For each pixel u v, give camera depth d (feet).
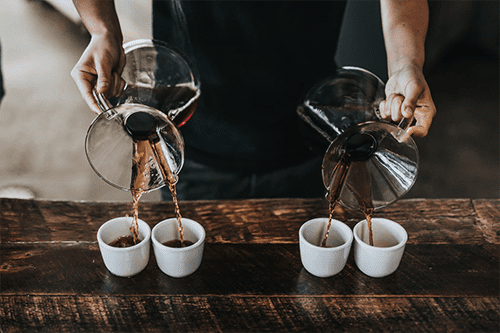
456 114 7.81
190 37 3.31
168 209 3.05
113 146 2.31
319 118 2.71
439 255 2.68
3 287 2.43
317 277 2.54
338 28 3.47
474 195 6.21
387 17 3.25
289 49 3.32
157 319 2.27
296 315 2.30
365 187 2.41
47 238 2.77
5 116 7.66
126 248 2.37
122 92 2.73
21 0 11.06
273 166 3.82
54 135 7.30
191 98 2.88
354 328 2.23
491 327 2.22
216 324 2.25
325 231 2.57
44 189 6.16
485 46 9.29
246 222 2.95
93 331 2.20
